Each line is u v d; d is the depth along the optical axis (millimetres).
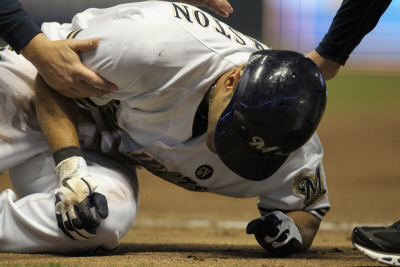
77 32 10820
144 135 11078
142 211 26859
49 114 10688
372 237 9555
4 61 11898
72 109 10914
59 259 10109
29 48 10367
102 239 10625
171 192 32344
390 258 9492
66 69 10195
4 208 10773
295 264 9953
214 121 10195
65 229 10156
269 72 9477
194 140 10898
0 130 11508
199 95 10414
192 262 10047
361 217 24500
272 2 69375
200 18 10750
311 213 11914
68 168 10312
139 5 10984
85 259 10180
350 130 45656
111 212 10516
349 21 11273
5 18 10281
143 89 10328
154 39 9969
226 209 27719
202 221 24000
